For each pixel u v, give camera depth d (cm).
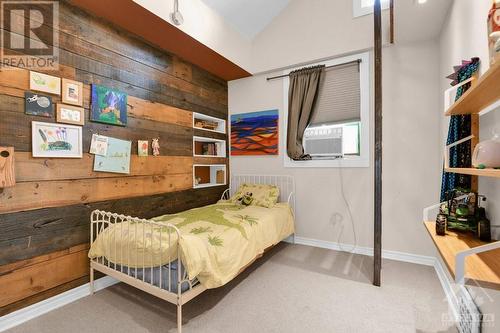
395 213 283
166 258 165
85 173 212
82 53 210
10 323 169
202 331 166
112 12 218
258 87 371
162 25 240
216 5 289
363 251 300
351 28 296
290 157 341
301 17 328
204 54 303
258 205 319
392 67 283
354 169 305
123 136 242
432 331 164
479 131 146
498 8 103
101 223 220
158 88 280
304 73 331
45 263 188
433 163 265
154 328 169
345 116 309
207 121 372
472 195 145
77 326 171
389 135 285
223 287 223
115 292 217
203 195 345
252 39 364
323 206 324
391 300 200
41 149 184
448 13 216
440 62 253
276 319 178
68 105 200
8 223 170
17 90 174
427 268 259
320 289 218
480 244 122
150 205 268
